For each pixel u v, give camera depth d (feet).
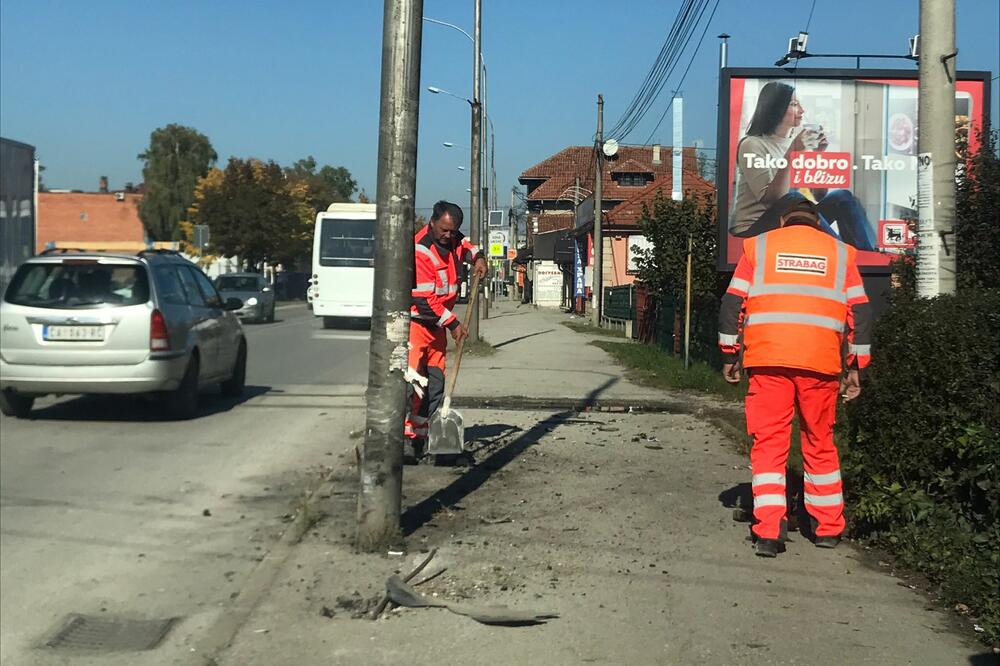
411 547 19.44
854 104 52.80
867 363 18.90
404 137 18.94
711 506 22.52
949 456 18.08
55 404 39.68
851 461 20.29
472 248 27.68
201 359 37.68
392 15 18.86
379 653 14.61
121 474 27.17
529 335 89.56
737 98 52.85
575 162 266.36
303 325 107.24
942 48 22.49
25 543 20.92
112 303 34.14
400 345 19.19
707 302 55.67
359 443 30.66
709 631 15.20
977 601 15.75
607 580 17.48
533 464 27.14
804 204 19.29
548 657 14.37
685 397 41.47
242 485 25.94
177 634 16.17
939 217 22.61
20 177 49.26
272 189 191.62
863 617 15.71
